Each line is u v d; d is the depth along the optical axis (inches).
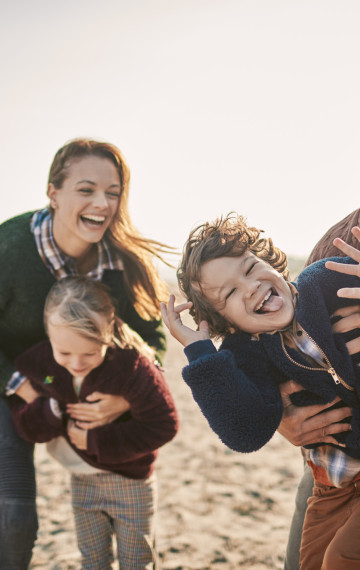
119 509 110.7
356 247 90.7
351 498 84.0
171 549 156.9
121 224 113.6
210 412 83.3
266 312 87.4
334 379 82.7
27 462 111.7
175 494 194.9
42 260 111.9
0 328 116.4
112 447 107.7
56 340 106.0
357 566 76.6
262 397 82.8
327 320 83.8
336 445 84.3
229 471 214.8
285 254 96.4
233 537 162.9
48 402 111.1
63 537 164.4
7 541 105.6
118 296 117.6
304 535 88.7
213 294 88.8
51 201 110.7
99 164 107.5
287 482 203.6
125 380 107.6
